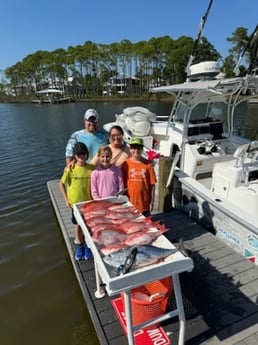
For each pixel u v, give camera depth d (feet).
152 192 10.31
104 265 5.79
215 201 11.38
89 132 11.07
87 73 195.72
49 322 10.28
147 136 19.25
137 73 179.63
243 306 8.24
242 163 11.25
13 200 21.20
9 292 11.87
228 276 9.46
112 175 9.33
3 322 10.35
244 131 40.60
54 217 18.33
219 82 11.69
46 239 15.81
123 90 196.85
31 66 212.23
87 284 9.39
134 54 175.73
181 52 137.39
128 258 5.76
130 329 6.05
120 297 8.66
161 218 13.50
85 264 10.36
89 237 6.78
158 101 122.93
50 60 199.93
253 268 9.82
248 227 9.81
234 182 11.21
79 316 10.50
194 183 12.93
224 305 8.29
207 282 9.21
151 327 7.47
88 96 192.54
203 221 12.54
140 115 19.95
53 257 14.21
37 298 11.50
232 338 7.27
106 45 188.44
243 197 10.87
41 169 29.32
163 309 7.29
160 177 13.85
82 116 83.97
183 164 14.96
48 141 45.14
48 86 219.20
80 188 9.67
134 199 9.98
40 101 172.55
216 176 12.17
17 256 14.38
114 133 10.27
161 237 6.67
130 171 9.86
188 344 7.13
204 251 10.82
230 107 15.67
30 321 10.35
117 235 6.73
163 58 159.12
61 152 37.11
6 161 32.89
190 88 12.60
